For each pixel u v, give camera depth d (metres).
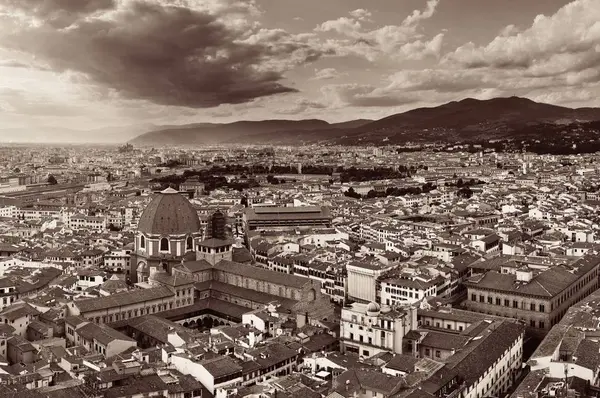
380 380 197.62
